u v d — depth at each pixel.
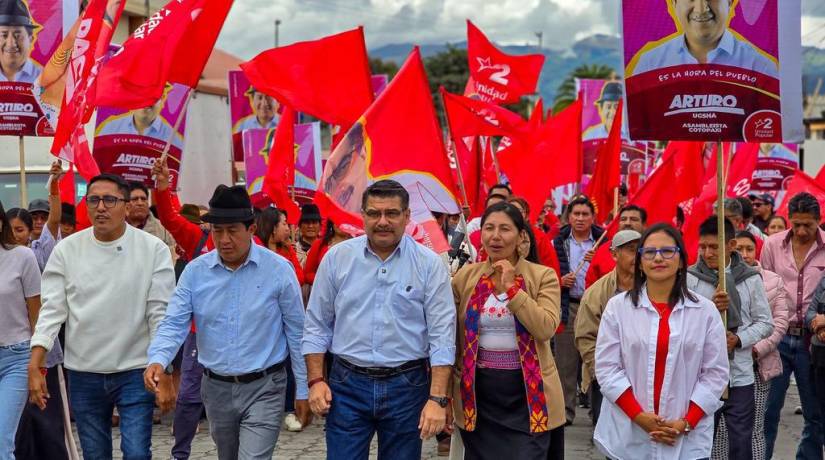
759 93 6.61
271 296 5.98
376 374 5.71
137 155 11.69
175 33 8.62
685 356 5.49
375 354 5.68
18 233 8.88
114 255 6.25
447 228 11.48
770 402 8.34
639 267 5.62
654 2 6.66
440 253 7.17
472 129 11.09
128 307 6.23
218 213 5.84
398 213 5.62
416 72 7.33
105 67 8.66
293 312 6.03
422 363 5.80
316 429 10.07
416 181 7.26
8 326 6.59
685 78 6.66
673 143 11.26
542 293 5.90
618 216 9.40
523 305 5.67
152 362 5.75
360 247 5.79
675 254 5.49
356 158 7.24
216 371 5.98
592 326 7.53
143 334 6.29
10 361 6.60
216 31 8.73
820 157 28.17
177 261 10.02
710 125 6.65
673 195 9.80
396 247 5.75
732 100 6.62
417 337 5.74
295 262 9.78
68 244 6.30
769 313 6.98
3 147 15.62
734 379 6.85
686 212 11.17
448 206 7.28
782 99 6.60
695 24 6.62
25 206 9.34
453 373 6.00
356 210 7.19
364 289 5.71
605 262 9.30
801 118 6.61
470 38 14.97
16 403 6.54
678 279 5.55
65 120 8.31
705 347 5.54
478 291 5.94
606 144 12.30
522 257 6.05
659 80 6.69
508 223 5.83
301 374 6.01
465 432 6.02
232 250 5.89
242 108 14.90
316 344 5.80
